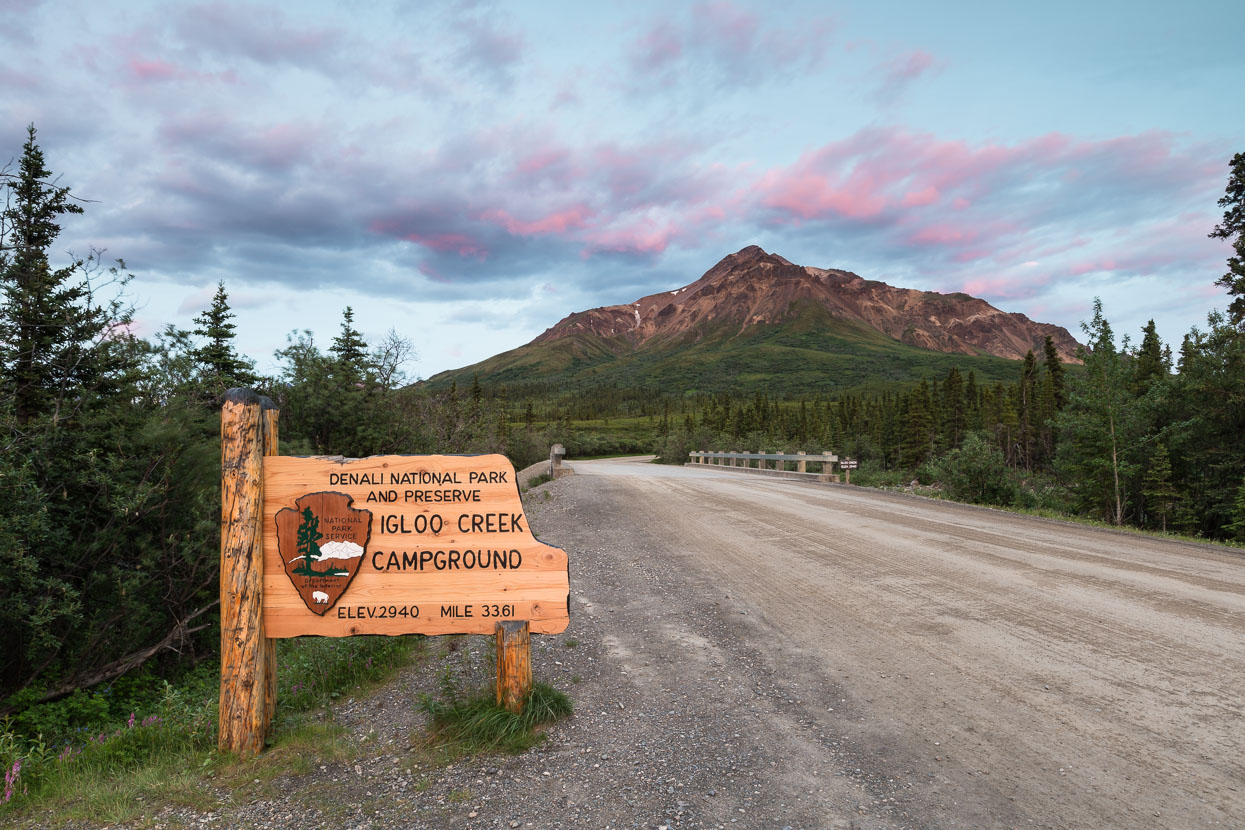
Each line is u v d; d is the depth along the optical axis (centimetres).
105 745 453
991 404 7444
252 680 407
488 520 434
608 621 666
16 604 740
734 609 686
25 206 873
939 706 438
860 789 341
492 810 329
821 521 1194
